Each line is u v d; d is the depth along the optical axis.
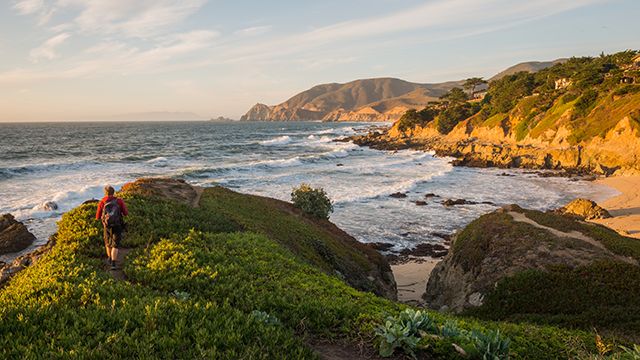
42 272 10.49
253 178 63.59
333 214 45.62
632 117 74.50
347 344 8.25
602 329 14.05
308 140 161.38
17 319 7.12
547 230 21.47
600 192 58.94
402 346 7.88
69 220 15.92
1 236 29.38
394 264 32.41
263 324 7.99
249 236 17.20
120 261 12.64
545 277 17.78
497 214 24.81
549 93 117.31
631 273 17.00
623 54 130.12
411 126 169.25
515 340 10.81
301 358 7.02
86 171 66.81
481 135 129.88
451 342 8.27
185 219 18.38
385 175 72.12
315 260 20.22
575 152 80.50
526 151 89.06
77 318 7.36
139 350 6.38
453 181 67.81
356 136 168.50
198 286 10.16
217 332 7.16
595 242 20.19
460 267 22.38
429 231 40.66
